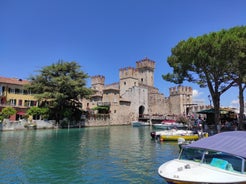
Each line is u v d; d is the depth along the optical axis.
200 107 71.56
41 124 46.62
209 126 30.91
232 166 8.27
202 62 23.53
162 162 15.59
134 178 11.88
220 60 22.30
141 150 20.64
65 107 53.16
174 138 26.70
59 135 34.53
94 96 76.06
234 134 10.08
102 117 65.44
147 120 74.56
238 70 23.48
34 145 23.41
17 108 52.72
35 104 57.25
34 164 14.92
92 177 12.09
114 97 72.19
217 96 26.45
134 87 78.31
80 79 51.62
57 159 16.58
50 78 51.03
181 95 81.38
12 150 20.14
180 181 7.96
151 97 83.44
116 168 13.95
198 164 9.04
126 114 74.81
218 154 8.82
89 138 30.88
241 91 27.12
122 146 23.27
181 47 25.30
